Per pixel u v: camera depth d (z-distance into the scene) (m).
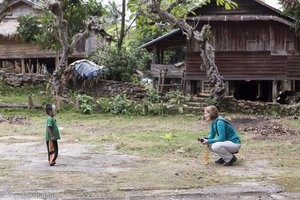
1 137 11.71
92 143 10.57
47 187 5.96
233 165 7.67
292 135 12.18
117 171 7.10
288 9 20.94
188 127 14.23
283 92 24.59
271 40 23.02
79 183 6.20
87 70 21.55
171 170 7.17
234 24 23.23
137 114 17.84
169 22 18.73
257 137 11.73
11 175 6.78
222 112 18.22
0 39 30.75
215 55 23.41
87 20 22.64
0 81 22.89
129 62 23.09
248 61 23.22
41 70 30.31
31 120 16.19
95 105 18.34
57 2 18.80
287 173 6.98
